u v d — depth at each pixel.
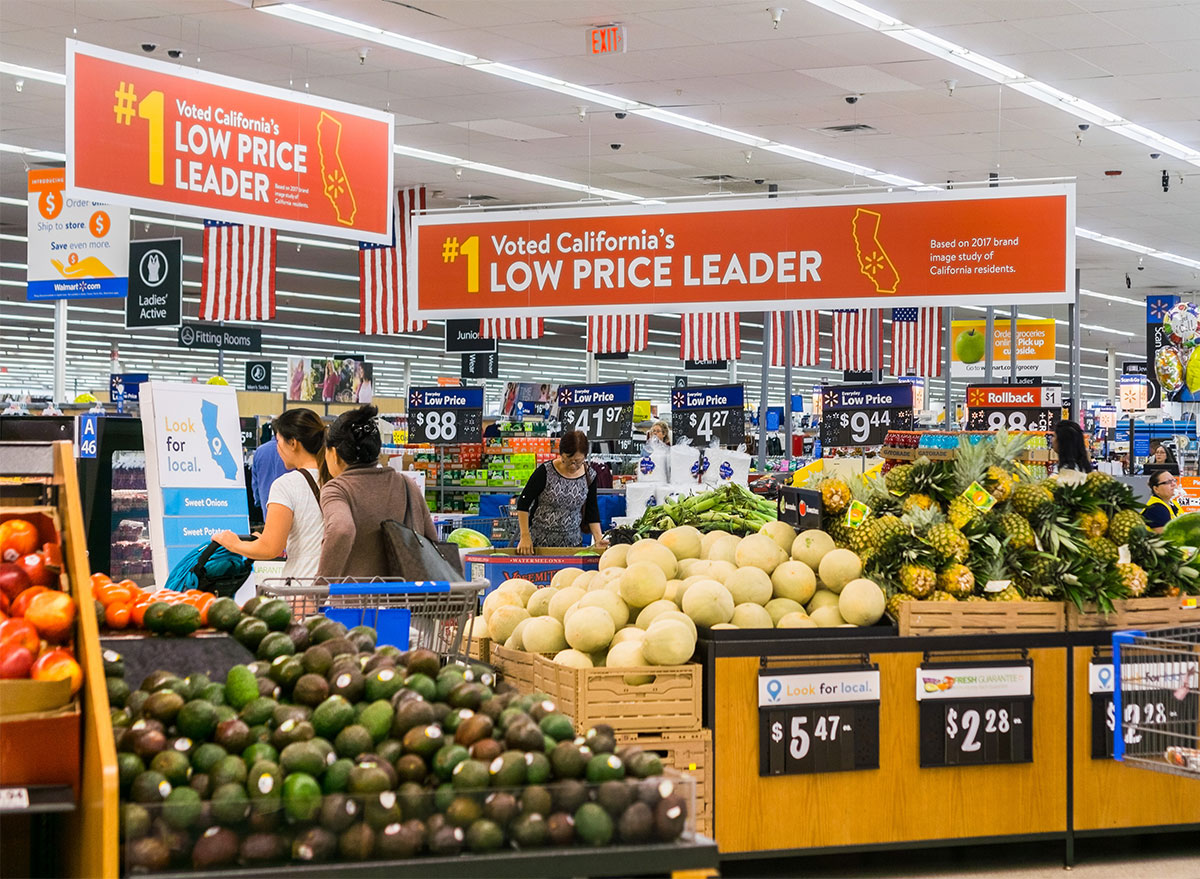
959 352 19.78
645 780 2.28
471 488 13.23
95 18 10.20
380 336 32.06
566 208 6.45
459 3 9.87
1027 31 10.49
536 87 12.30
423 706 2.38
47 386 45.75
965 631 4.51
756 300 6.27
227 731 2.28
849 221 6.20
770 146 14.83
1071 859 4.59
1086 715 4.62
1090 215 18.30
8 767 2.20
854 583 4.45
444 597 3.66
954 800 4.47
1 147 14.45
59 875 2.47
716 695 4.23
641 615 4.32
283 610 2.85
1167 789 4.68
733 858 4.22
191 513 6.55
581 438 8.05
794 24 10.36
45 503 2.76
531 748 2.30
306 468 4.86
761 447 16.11
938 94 12.45
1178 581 4.93
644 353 36.22
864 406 11.98
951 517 4.78
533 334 19.83
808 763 4.29
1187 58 11.16
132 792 2.13
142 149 5.99
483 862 2.15
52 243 11.40
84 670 2.27
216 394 6.82
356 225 6.77
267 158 6.43
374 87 12.34
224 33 10.62
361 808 2.14
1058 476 5.52
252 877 2.07
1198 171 15.63
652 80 12.07
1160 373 18.59
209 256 13.56
